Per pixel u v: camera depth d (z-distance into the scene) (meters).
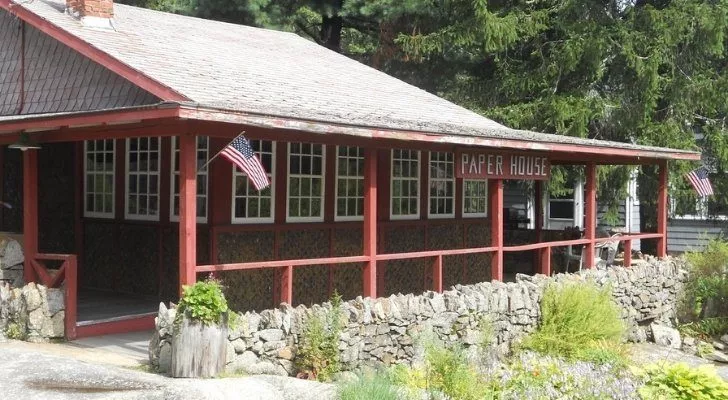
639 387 8.70
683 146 21.25
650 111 21.59
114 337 11.02
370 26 26.86
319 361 9.91
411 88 17.92
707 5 21.38
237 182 12.38
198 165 12.25
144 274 13.27
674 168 21.78
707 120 22.50
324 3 24.52
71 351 10.08
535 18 22.38
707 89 21.28
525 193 23.58
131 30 13.39
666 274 16.75
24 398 7.63
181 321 8.79
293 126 9.84
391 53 24.89
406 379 9.21
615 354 12.31
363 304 10.80
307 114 10.48
